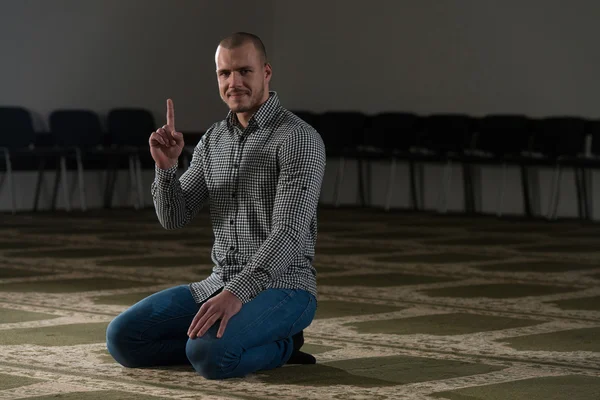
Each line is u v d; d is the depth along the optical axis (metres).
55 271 6.46
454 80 12.30
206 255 7.45
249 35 3.50
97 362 3.71
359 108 13.09
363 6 13.02
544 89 11.67
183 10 12.90
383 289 5.87
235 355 3.35
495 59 12.00
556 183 10.92
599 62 11.32
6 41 11.41
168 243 8.24
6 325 4.52
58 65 11.81
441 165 12.26
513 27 11.86
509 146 11.23
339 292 5.73
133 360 3.56
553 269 6.91
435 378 3.51
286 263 3.36
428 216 11.30
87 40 12.04
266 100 3.54
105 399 3.13
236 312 3.32
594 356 3.99
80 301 5.26
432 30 12.46
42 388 3.28
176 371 3.54
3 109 10.96
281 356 3.55
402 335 4.41
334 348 4.07
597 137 10.73
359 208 12.38
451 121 11.59
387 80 12.84
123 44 12.35
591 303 5.43
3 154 10.84
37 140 11.45
